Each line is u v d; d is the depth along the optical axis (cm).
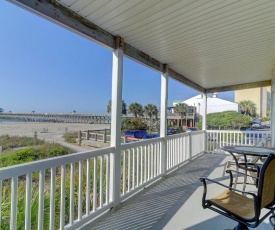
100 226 251
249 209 190
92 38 269
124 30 293
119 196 309
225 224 253
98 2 221
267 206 179
